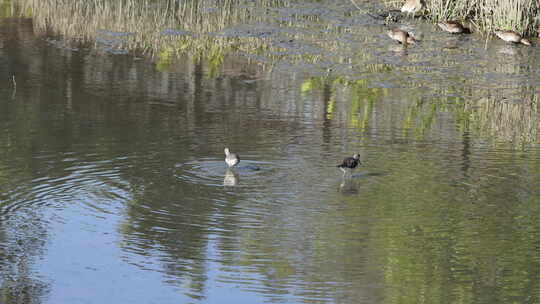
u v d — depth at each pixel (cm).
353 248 1132
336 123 1809
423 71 2355
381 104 2008
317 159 1523
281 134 1700
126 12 3077
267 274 1051
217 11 3111
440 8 3031
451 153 1593
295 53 2531
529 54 2584
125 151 1550
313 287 1014
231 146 1597
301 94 2089
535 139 1720
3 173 1409
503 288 1022
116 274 1050
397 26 2934
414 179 1420
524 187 1388
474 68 2397
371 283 1031
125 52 2539
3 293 1000
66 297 990
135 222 1207
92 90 2066
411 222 1224
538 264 1094
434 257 1108
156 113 1855
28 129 1691
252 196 1316
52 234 1168
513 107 2017
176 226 1196
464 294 1008
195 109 1906
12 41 2627
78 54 2492
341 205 1283
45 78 2178
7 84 2098
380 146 1630
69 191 1333
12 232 1173
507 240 1168
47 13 3080
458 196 1337
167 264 1080
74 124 1738
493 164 1524
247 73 2316
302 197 1317
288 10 3142
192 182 1381
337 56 2503
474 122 1861
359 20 3003
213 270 1059
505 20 2828
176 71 2322
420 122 1845
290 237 1164
